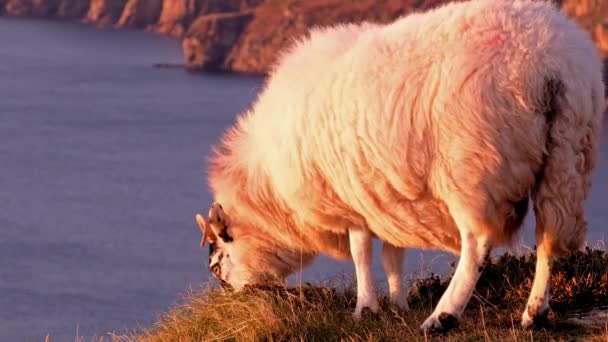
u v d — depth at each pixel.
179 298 7.73
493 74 5.76
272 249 6.54
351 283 6.43
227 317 6.23
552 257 5.84
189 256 37.62
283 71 6.23
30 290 31.56
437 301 6.41
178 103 94.12
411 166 5.88
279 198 6.36
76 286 32.16
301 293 6.20
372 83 5.93
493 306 6.17
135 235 42.94
